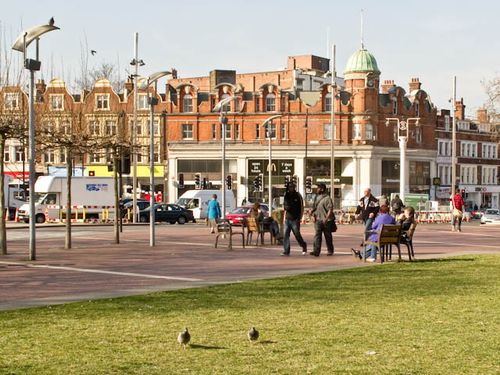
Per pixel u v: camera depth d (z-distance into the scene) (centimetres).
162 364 863
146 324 1113
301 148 8369
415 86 9431
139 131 8525
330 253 2445
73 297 1415
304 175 8294
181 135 8575
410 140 8950
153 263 2172
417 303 1329
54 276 1816
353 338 1013
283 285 1596
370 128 8375
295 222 2466
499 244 3150
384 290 1512
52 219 5306
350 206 6606
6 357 895
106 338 1009
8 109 3675
